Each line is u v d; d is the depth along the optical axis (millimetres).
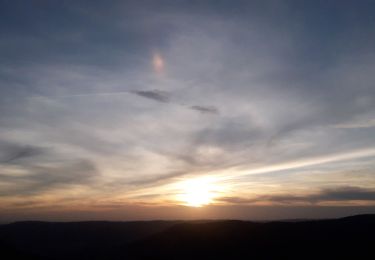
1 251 58188
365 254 59906
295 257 63469
